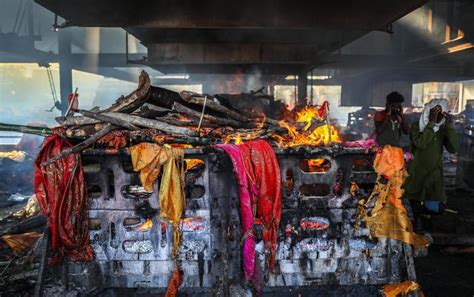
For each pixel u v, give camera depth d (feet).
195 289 10.77
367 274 10.19
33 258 11.69
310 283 10.14
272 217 9.70
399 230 9.85
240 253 9.95
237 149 9.53
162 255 10.00
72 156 9.58
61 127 10.95
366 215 10.02
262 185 9.60
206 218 9.92
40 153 9.71
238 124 13.12
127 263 10.07
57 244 9.80
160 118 12.12
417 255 10.55
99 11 26.14
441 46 42.63
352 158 9.87
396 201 9.87
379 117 17.11
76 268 10.11
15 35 39.19
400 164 9.75
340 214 10.06
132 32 38.29
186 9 26.63
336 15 26.55
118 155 9.59
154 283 10.11
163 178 9.48
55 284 10.23
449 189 24.86
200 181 9.82
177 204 9.50
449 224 15.72
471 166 24.67
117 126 10.66
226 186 9.78
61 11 24.75
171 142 10.34
